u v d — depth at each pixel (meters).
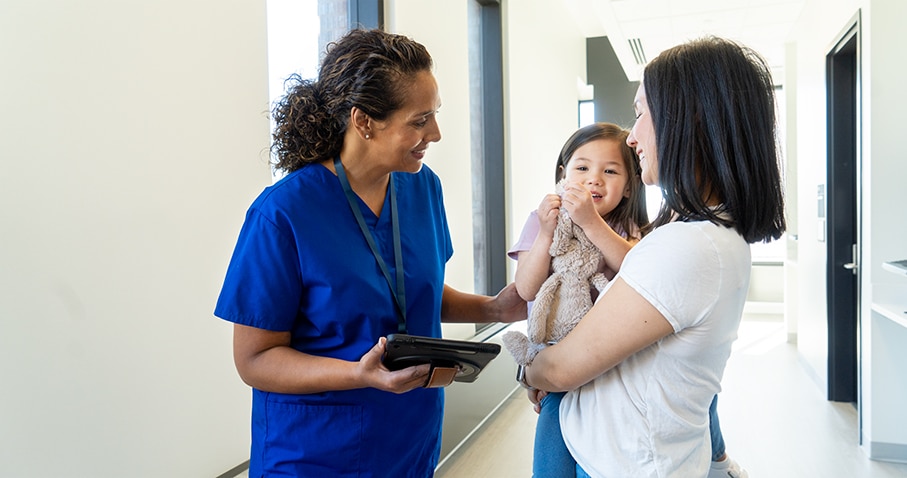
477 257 3.98
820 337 3.87
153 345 1.59
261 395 1.12
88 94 1.42
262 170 1.96
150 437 1.58
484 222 3.97
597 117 6.94
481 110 3.94
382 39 1.04
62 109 1.37
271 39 2.03
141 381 1.56
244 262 1.04
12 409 1.29
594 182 1.22
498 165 3.93
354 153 1.09
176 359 1.65
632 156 1.25
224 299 1.04
